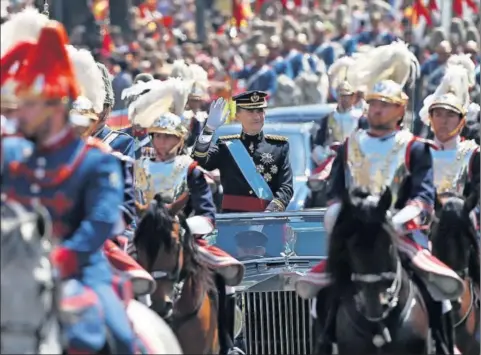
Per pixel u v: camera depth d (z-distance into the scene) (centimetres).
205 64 8894
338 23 10012
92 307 2777
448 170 3950
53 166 2798
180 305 3484
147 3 10956
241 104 4547
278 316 3944
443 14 9994
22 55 2919
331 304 3406
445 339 3522
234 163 4528
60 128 2805
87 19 9725
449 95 3953
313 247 4094
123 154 3838
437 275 3403
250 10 11638
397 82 3538
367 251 3228
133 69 8631
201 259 3631
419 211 3322
